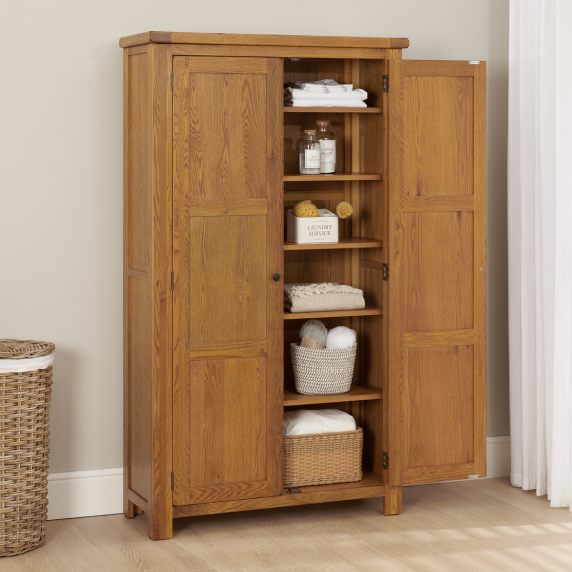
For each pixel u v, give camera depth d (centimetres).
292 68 356
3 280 328
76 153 334
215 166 307
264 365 320
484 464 350
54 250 334
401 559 294
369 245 334
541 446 363
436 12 378
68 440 341
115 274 343
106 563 291
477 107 337
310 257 365
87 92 334
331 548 304
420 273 336
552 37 346
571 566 288
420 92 330
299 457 332
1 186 325
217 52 303
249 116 310
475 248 342
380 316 341
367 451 358
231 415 317
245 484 321
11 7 322
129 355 334
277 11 356
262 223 316
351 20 367
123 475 344
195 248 307
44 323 335
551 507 351
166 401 307
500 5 387
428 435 342
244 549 304
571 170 340
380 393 340
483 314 345
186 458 312
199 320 310
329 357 335
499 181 391
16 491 296
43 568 286
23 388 292
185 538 315
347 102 326
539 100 352
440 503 357
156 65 296
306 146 332
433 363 341
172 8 342
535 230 360
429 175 334
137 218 321
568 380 346
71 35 330
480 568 286
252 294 317
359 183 357
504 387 399
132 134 324
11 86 324
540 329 358
